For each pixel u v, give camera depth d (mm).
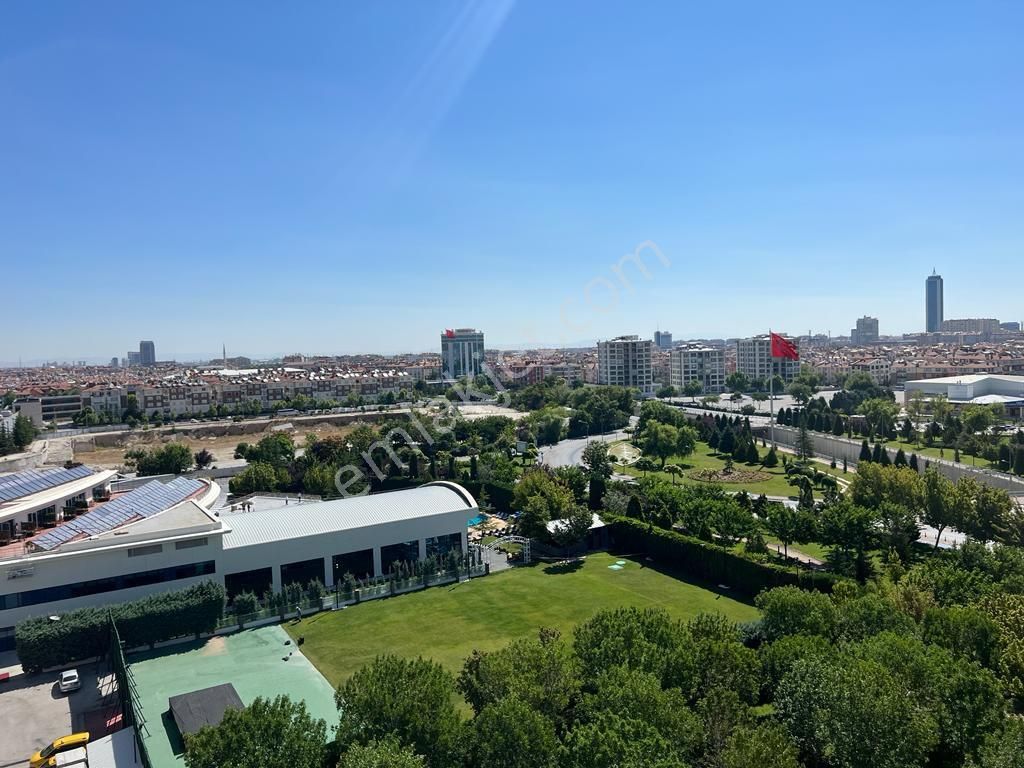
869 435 170375
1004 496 78062
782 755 30672
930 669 37000
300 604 69875
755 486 128250
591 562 86000
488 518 106250
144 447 198625
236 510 100625
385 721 34875
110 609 60125
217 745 31938
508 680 37844
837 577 64688
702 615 46375
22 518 75250
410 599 73438
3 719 49812
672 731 32969
